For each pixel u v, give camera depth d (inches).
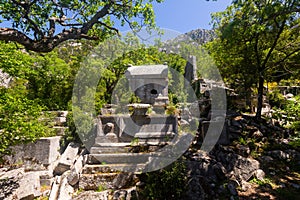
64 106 311.9
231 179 178.2
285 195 162.1
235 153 216.5
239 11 299.9
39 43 127.3
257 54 295.4
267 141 253.9
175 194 159.0
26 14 134.0
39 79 325.1
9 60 178.7
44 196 174.6
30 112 171.0
